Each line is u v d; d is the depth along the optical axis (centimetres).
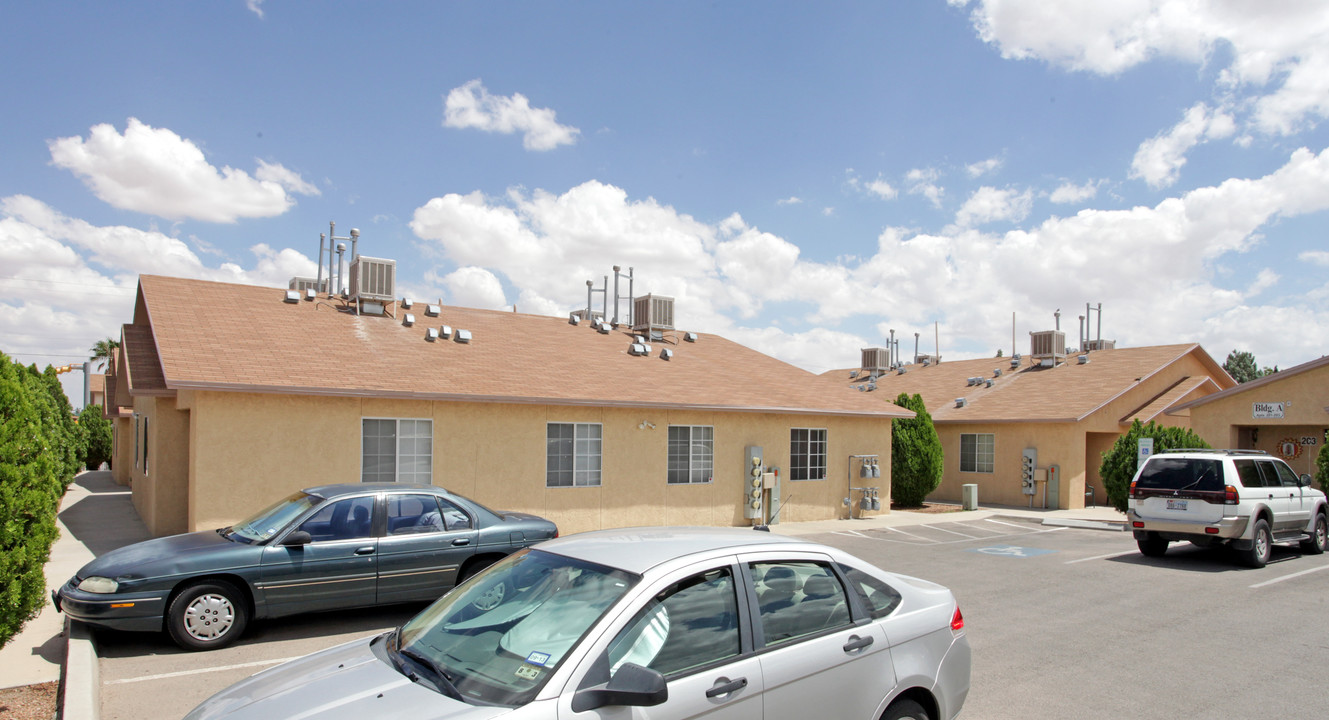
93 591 697
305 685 351
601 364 1789
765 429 1838
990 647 762
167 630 732
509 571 418
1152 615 901
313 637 788
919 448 2272
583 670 322
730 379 1953
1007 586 1084
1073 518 2034
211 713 342
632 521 1598
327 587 786
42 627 794
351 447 1288
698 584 377
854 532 1756
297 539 769
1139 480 1341
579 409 1536
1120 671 684
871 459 2033
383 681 345
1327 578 1143
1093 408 2319
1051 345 2856
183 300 1497
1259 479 1289
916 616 453
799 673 379
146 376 1307
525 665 337
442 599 427
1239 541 1229
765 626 385
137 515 1697
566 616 359
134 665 688
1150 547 1353
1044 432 2402
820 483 1950
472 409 1411
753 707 359
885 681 415
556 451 1505
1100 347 3008
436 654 366
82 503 1939
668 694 332
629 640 342
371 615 882
